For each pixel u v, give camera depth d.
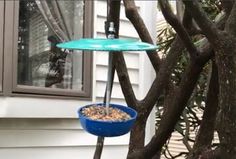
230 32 1.78
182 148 6.46
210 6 3.97
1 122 3.58
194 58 2.22
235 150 1.76
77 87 3.91
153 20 4.54
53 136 3.85
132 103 2.56
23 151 3.69
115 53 2.50
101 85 4.11
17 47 3.57
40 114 3.65
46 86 3.76
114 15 2.51
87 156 4.03
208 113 2.44
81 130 4.00
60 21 3.90
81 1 4.00
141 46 1.87
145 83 4.45
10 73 3.51
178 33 2.13
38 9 3.78
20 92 3.56
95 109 2.12
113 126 1.93
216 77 2.36
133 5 2.77
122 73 2.59
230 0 1.98
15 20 3.55
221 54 1.77
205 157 2.00
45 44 3.79
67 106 3.81
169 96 2.63
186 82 2.28
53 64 3.81
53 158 3.85
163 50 4.72
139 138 2.52
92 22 4.03
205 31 1.80
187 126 3.93
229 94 1.75
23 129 3.69
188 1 1.78
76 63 3.93
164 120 2.37
